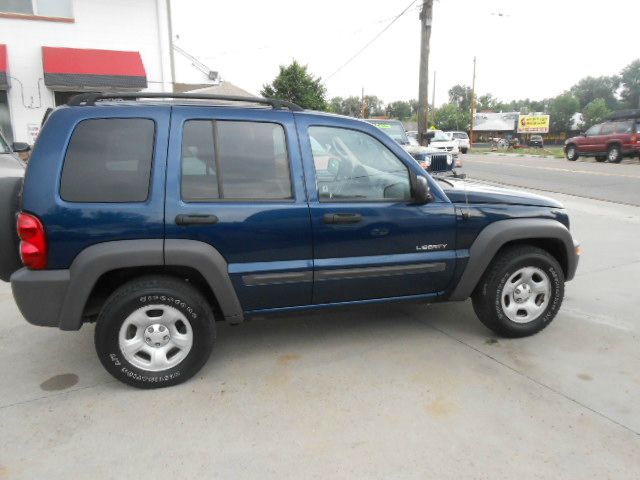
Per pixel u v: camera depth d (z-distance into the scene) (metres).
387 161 3.52
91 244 2.94
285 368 3.46
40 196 2.86
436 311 4.50
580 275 5.56
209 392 3.16
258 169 3.23
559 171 17.55
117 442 2.68
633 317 4.36
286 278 3.30
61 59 12.53
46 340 3.90
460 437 2.71
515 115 63.28
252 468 2.48
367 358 3.60
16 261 3.14
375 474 2.44
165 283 3.09
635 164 20.33
